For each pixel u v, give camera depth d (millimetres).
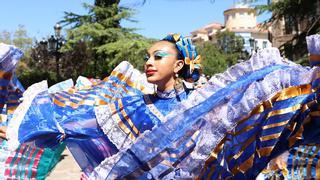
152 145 2547
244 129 2447
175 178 2525
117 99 3299
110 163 2660
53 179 7188
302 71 2438
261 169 2459
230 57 45719
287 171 2609
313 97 2377
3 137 3234
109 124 3176
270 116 2424
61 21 21656
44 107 3213
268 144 2412
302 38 12570
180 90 3129
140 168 2562
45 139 3172
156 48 3104
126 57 20469
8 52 3242
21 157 3291
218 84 2631
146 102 3189
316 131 2457
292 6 12680
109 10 21422
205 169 2494
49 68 23047
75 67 22766
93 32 20938
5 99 3316
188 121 2527
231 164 2463
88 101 3332
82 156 3416
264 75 2500
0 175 3234
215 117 2482
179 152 2523
